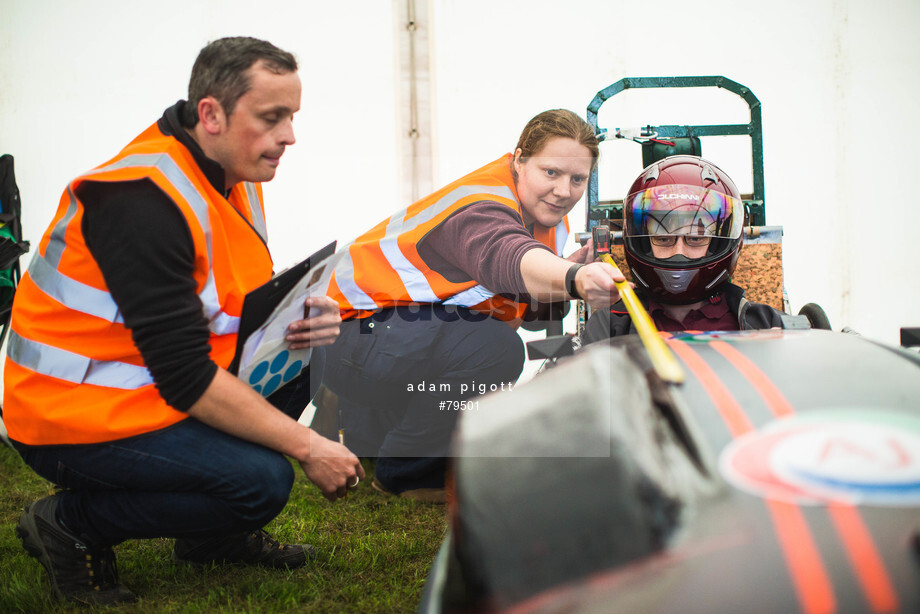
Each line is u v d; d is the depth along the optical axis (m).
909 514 0.59
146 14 2.71
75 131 2.70
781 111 2.77
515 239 1.64
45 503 1.36
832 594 0.55
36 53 2.69
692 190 1.52
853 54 2.78
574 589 0.63
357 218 2.76
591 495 0.66
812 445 0.67
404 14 2.74
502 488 0.70
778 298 2.03
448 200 1.85
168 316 1.17
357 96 2.75
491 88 2.76
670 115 2.77
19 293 1.32
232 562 1.54
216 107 1.25
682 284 1.55
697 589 0.57
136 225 1.16
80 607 1.32
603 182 2.74
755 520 0.61
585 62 2.77
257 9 2.72
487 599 0.66
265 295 1.27
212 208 1.27
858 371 0.81
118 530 1.32
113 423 1.23
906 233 2.81
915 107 2.80
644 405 0.74
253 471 1.27
